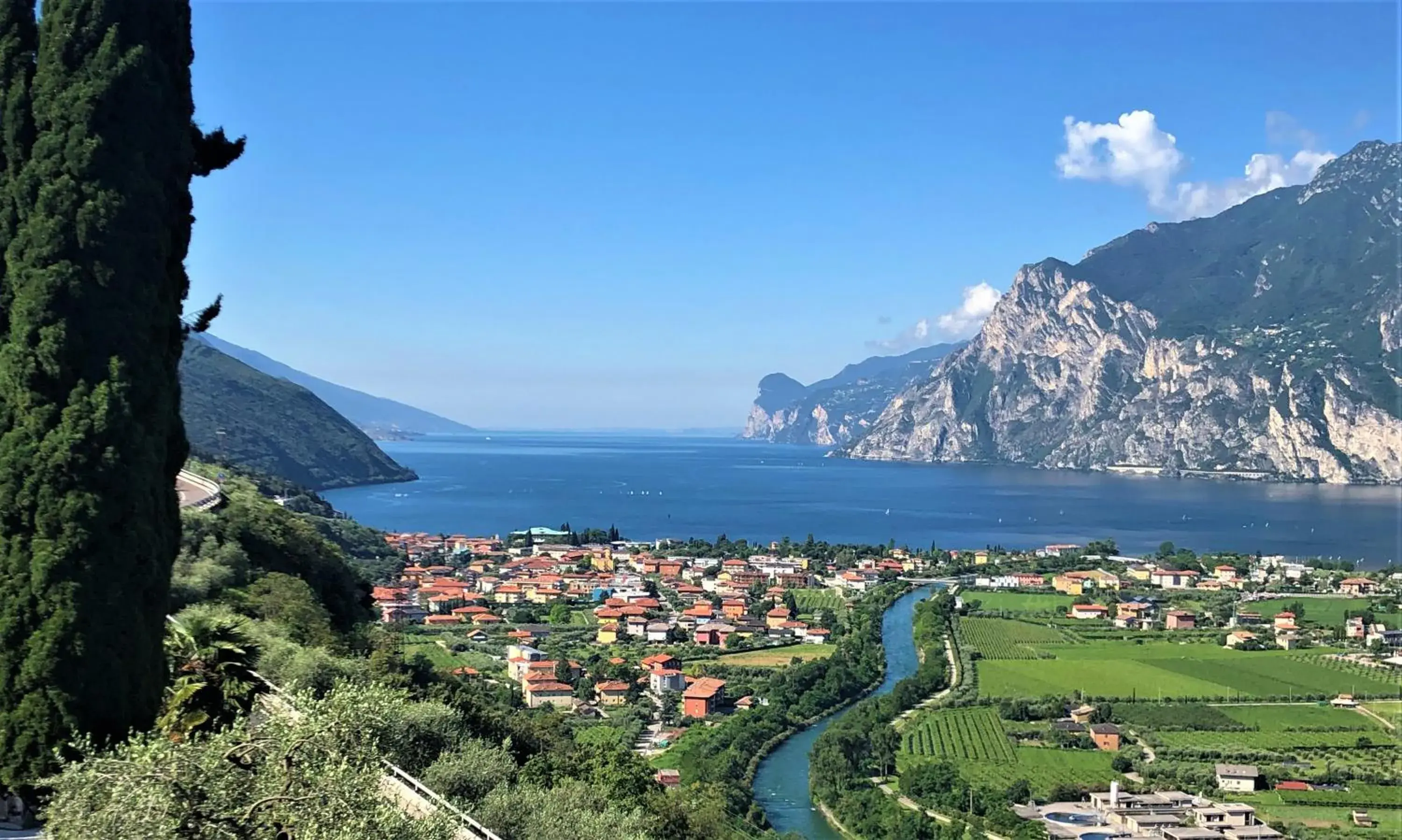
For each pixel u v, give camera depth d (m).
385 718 40.50
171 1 50.47
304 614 84.75
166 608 48.69
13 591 43.06
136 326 46.75
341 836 31.47
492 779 56.94
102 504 44.34
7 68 46.75
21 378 44.41
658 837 66.62
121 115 47.19
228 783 33.31
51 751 42.34
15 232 45.81
